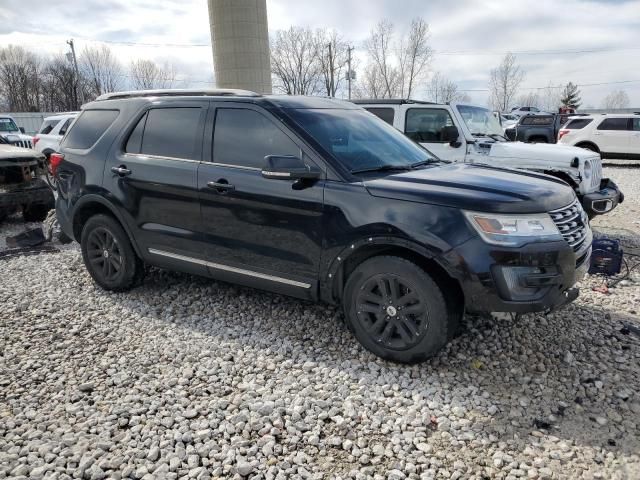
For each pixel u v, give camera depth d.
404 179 3.35
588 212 6.55
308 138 3.56
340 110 4.23
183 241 4.14
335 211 3.33
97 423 2.79
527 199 3.05
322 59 46.12
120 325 4.08
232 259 3.91
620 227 7.52
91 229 4.78
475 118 7.95
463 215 2.98
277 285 3.75
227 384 3.17
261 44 15.56
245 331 3.91
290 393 3.05
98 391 3.11
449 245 2.96
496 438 2.62
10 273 5.44
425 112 7.71
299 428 2.72
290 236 3.56
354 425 2.76
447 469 2.42
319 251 3.45
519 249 2.91
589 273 5.04
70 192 4.84
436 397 2.98
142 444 2.61
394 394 3.03
